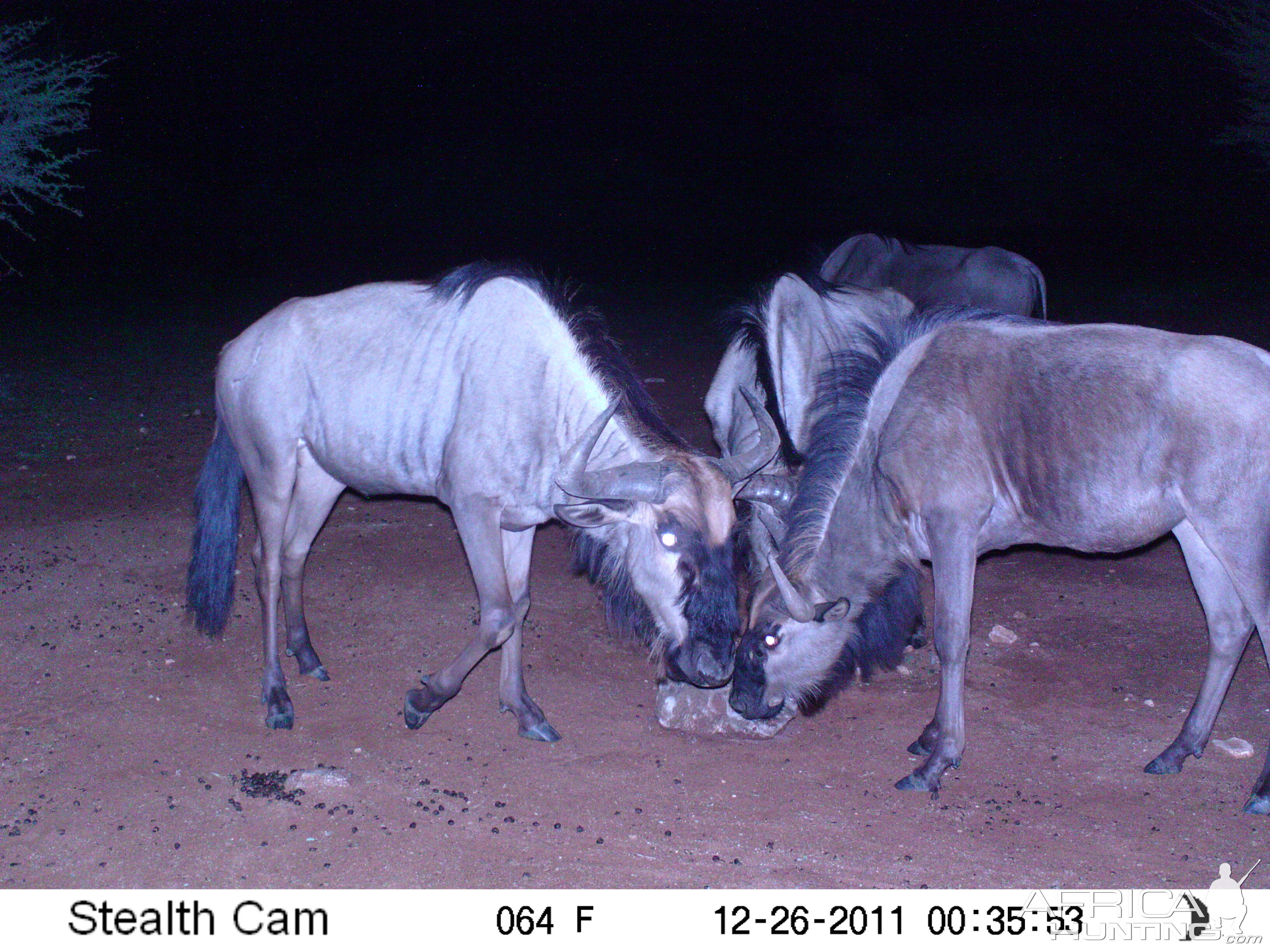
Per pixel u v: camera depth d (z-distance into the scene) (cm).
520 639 486
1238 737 485
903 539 470
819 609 458
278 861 425
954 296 762
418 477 481
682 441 462
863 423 473
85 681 504
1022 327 468
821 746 485
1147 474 446
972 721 497
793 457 501
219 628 507
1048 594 586
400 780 460
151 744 473
